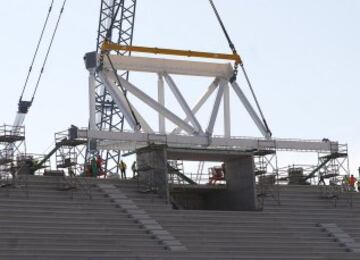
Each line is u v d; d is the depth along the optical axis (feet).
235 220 307.17
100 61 338.34
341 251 307.99
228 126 350.02
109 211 289.33
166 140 326.44
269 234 305.53
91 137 314.14
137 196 305.94
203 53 352.28
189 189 331.98
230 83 355.36
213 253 280.92
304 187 342.03
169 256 271.08
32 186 289.12
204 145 332.80
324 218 327.06
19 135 306.76
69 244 262.26
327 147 352.49
